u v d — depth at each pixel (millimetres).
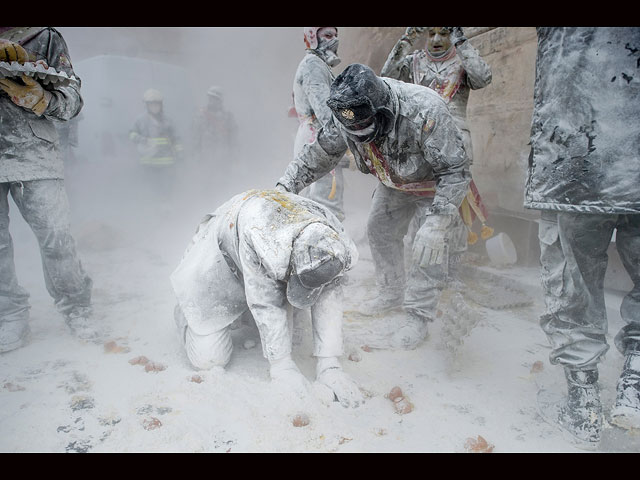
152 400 2660
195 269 2939
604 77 2064
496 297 4266
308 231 2428
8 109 3090
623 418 2244
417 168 2879
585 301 2408
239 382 2824
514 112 5086
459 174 2781
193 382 2830
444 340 3061
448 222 2791
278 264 2445
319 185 4445
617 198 2121
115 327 3721
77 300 3582
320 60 4156
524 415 2568
